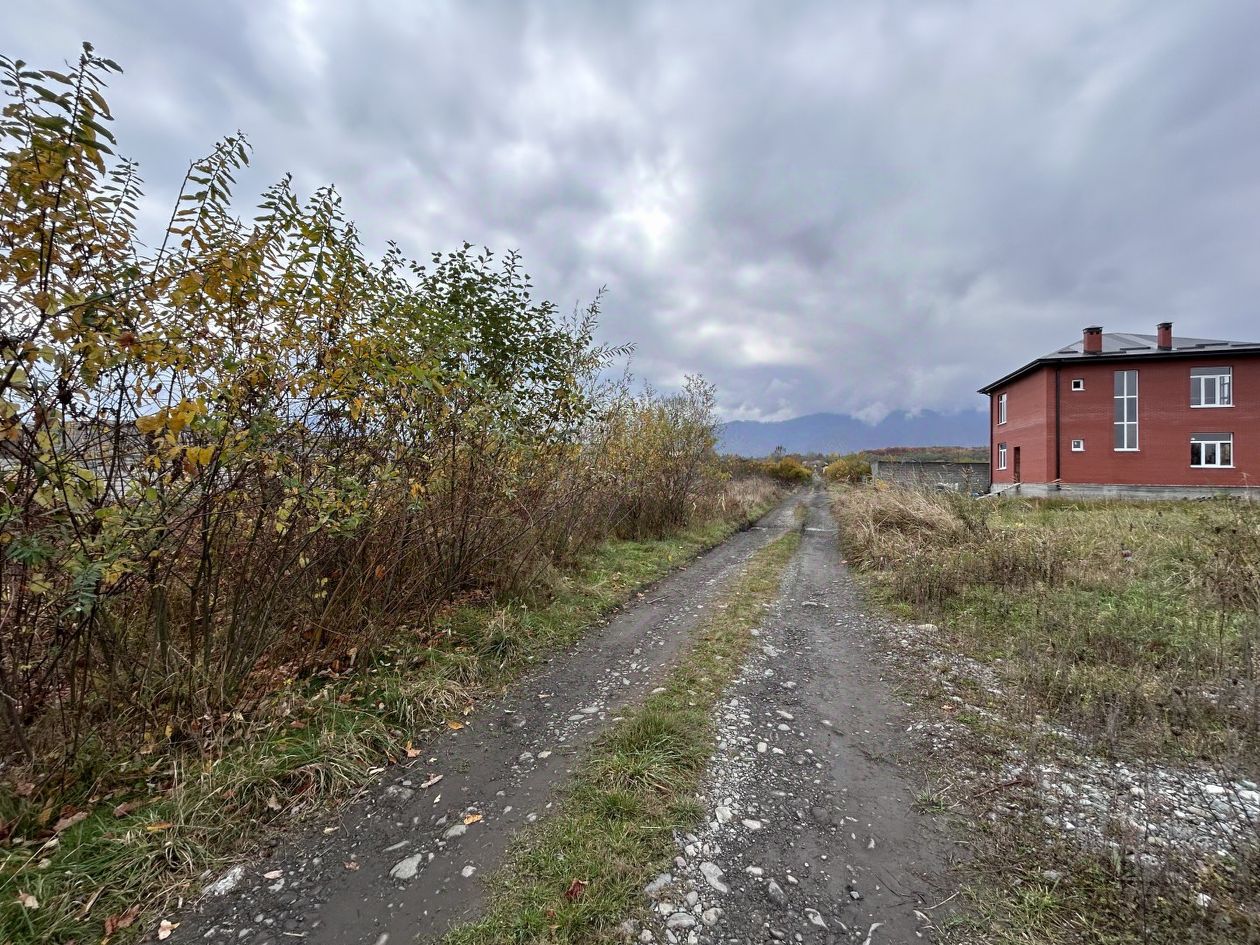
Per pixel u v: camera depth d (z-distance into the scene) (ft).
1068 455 75.77
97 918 6.61
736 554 34.35
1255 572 16.71
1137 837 7.51
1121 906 6.46
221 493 9.86
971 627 16.92
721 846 7.85
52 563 8.03
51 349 7.00
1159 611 16.21
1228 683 11.58
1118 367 73.56
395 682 12.63
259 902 6.98
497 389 18.02
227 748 9.87
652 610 20.80
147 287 7.93
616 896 6.93
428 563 16.52
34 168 6.89
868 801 8.89
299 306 11.16
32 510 7.72
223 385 9.21
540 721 11.89
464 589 18.95
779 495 97.86
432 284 17.42
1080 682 12.19
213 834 8.01
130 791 8.67
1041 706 11.66
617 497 31.99
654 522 38.22
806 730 11.30
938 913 6.61
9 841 7.41
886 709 12.22
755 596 22.43
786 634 17.65
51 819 7.97
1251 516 22.00
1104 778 9.15
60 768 8.45
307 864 7.65
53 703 9.06
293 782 9.18
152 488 8.33
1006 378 86.74
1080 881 6.92
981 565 21.38
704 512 45.60
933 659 14.90
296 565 12.37
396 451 13.75
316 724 10.80
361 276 13.03
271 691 11.57
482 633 16.05
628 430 33.14
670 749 10.34
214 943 6.38
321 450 12.00
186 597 11.57
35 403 7.45
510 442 17.66
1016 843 7.72
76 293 7.61
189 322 9.04
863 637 17.22
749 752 10.40
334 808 8.87
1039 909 6.55
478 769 10.03
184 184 8.85
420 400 13.80
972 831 8.05
